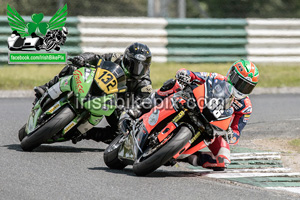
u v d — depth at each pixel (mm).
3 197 16172
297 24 57688
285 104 40031
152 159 18844
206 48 54875
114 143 21484
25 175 18891
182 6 58406
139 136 19891
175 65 53312
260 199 17438
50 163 21141
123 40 52219
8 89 41938
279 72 53500
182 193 17547
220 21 55219
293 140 28094
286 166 22828
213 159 20375
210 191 18047
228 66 54000
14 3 69812
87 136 24453
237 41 55500
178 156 19328
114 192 17172
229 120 19250
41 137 22453
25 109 35188
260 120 33594
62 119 22359
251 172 21828
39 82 44188
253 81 20766
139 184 18391
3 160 21062
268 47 56688
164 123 19750
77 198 16344
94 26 51250
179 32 53969
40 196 16422
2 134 27172
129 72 24234
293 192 18953
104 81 22188
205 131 19141
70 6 74250
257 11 82500
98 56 24031
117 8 80875
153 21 53312
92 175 19500
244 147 26344
